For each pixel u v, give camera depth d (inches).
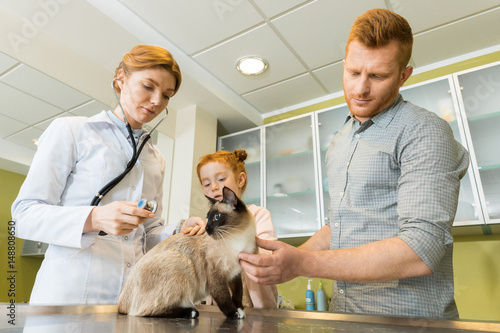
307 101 110.2
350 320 28.5
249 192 108.6
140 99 39.6
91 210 33.0
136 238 42.9
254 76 95.6
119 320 25.1
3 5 61.9
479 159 78.4
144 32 75.9
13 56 62.6
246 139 112.5
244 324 25.2
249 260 28.6
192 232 32.7
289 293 100.3
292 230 98.9
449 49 86.4
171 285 28.5
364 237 36.6
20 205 34.7
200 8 71.9
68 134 38.2
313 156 99.3
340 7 70.7
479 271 82.0
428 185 30.5
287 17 73.7
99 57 78.2
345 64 38.4
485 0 69.7
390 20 34.4
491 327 23.7
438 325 25.3
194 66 89.5
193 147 97.9
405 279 33.9
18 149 73.1
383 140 37.1
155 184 47.4
